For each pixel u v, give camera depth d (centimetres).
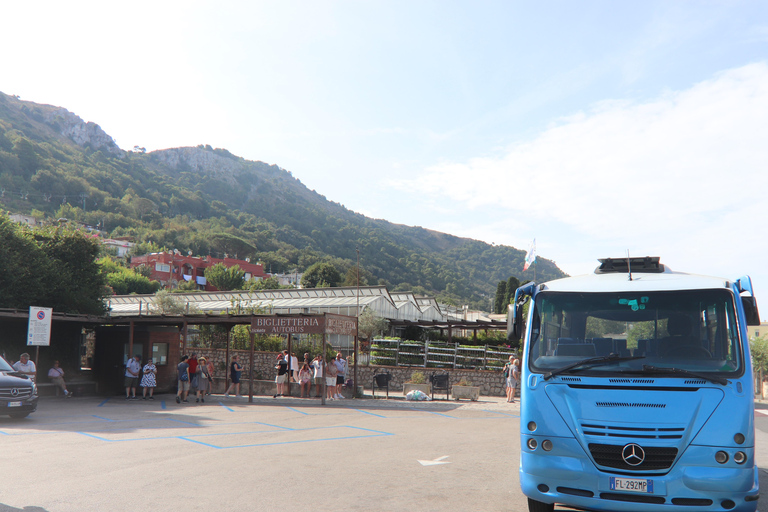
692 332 593
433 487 797
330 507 679
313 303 4344
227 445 1150
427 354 2961
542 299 661
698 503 528
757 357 4069
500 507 695
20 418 1568
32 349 2567
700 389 552
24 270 2509
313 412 1858
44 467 899
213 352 3156
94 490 748
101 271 3058
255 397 2452
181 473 863
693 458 534
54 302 2705
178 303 4950
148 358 2505
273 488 772
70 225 3012
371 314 3678
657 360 584
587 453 562
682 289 618
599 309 632
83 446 1111
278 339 3294
